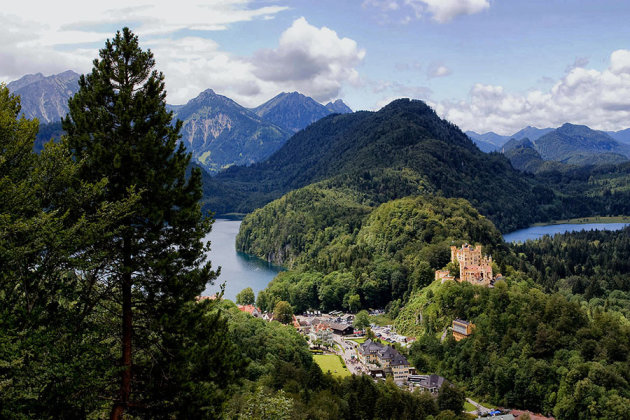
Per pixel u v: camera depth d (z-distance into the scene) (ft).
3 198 141.59
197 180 175.32
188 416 156.04
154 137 164.86
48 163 153.48
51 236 139.54
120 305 172.65
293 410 314.14
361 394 433.48
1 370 131.03
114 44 173.06
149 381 162.91
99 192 154.71
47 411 137.28
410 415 428.97
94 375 144.15
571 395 470.80
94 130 167.02
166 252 170.19
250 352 450.30
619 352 506.48
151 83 175.83
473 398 530.27
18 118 162.40
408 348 652.07
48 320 148.05
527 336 554.87
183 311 166.91
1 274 140.77
